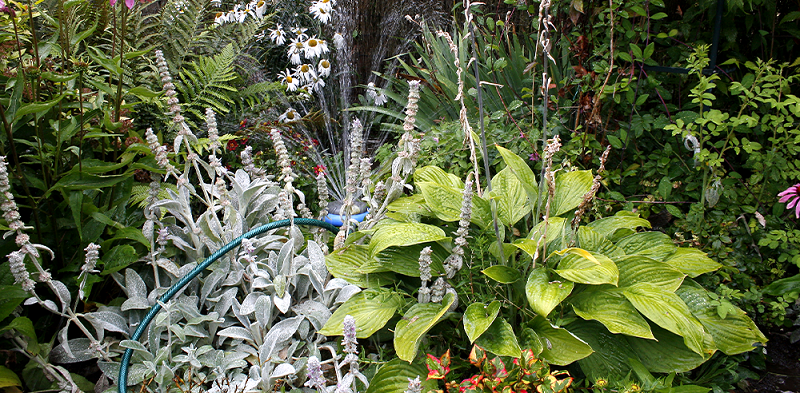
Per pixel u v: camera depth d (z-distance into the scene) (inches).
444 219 90.0
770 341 101.1
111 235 87.6
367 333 79.4
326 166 155.7
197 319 79.6
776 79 100.1
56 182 80.5
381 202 105.2
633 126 115.3
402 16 209.8
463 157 121.6
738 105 120.6
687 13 117.1
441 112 171.2
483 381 67.3
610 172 119.5
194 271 81.1
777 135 116.4
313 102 197.8
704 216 109.6
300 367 77.4
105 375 74.7
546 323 79.1
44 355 71.2
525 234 97.1
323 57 204.7
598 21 118.0
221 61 144.9
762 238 104.0
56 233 81.4
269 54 204.7
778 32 117.3
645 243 95.4
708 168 109.0
